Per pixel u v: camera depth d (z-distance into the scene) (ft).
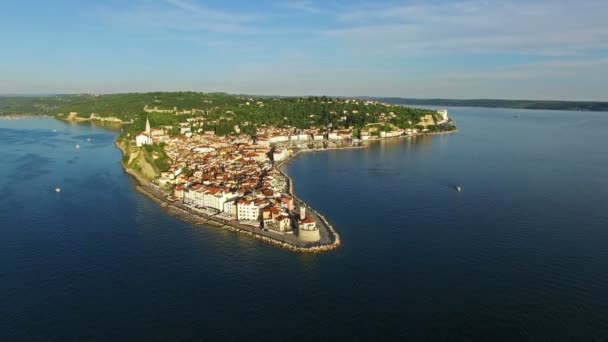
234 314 510.58
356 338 469.98
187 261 640.99
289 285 574.15
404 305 529.04
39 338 468.75
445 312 515.09
